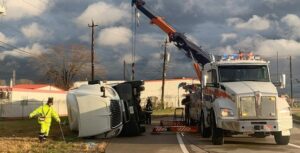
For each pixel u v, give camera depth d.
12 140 17.16
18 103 49.72
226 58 17.83
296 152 13.90
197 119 21.00
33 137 18.73
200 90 20.02
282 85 16.98
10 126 27.25
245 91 15.20
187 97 24.98
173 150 14.30
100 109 17.77
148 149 14.54
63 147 14.74
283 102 15.34
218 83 16.69
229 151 14.12
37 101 51.81
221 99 15.87
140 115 21.27
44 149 14.12
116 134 18.73
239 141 17.14
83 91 18.23
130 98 19.97
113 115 18.22
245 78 17.03
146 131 22.95
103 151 13.99
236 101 15.16
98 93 17.97
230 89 15.59
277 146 15.55
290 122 15.22
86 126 17.67
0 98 49.09
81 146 15.05
